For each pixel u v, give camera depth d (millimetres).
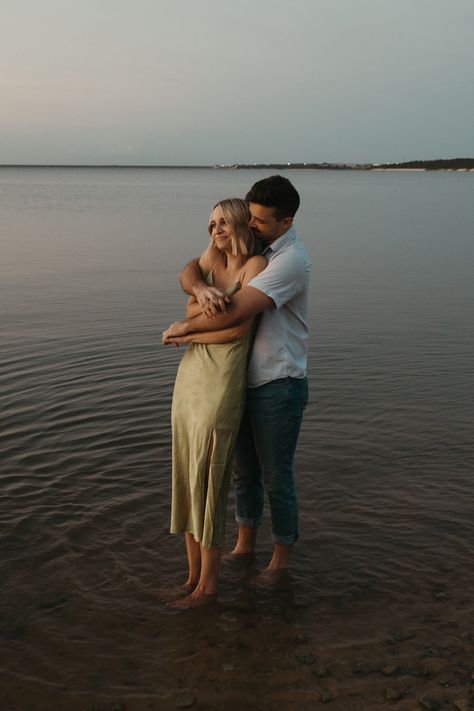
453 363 7398
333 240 20359
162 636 3178
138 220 28703
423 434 5391
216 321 3205
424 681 2871
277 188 3260
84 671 2939
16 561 3705
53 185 105438
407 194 60750
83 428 5410
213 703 2762
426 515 4215
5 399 6035
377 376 6918
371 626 3246
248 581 3645
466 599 3430
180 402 3393
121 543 3910
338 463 4898
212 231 3389
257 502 3820
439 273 14047
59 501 4320
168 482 4594
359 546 3920
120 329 8836
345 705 2746
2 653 3029
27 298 11000
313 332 8852
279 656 3047
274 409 3414
